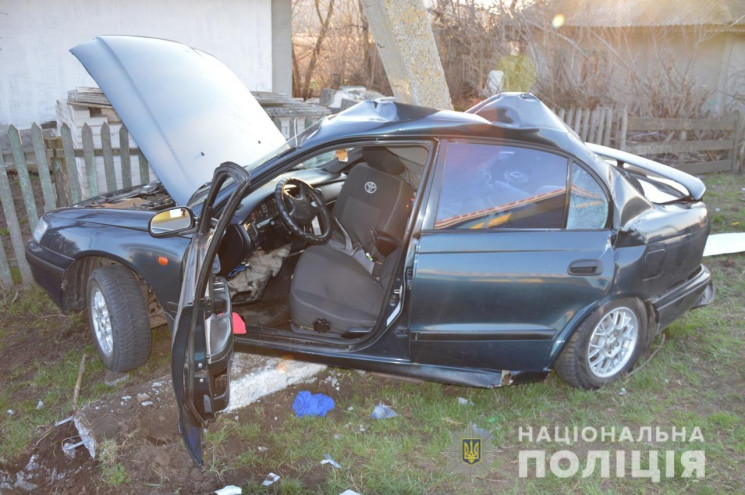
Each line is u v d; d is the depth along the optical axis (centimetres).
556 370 385
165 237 351
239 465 327
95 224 410
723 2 1412
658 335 461
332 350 361
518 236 342
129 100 433
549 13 1322
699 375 411
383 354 359
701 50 1466
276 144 499
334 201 451
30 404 398
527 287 340
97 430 344
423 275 335
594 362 383
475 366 361
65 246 412
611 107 1041
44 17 1021
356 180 399
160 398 372
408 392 400
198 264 296
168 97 453
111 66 446
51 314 523
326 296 379
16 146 558
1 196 557
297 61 1961
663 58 1353
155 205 443
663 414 368
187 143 436
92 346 468
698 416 365
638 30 1468
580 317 352
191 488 311
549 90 1159
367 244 394
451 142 342
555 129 356
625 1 1499
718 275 582
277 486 311
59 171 629
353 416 371
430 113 352
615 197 357
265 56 1236
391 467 324
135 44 477
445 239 337
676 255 383
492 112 362
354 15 1980
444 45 1515
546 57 1227
